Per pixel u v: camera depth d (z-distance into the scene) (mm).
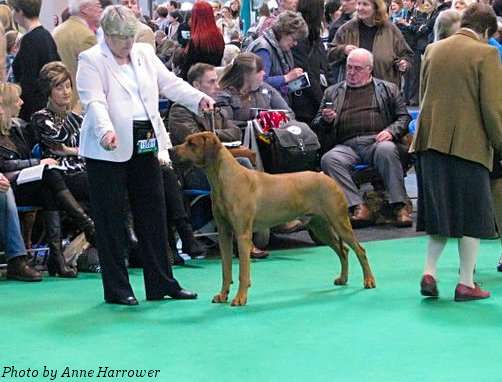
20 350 5172
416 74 18188
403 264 7680
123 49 6047
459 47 6195
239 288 6266
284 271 7441
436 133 6188
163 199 6387
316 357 4988
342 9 11617
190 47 9156
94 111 5922
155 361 4934
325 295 6527
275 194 6410
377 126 9523
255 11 21297
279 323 5730
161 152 6402
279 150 8297
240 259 6250
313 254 8227
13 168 7445
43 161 7406
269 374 4688
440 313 5988
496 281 7008
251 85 8594
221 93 8523
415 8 18125
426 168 6289
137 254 7641
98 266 7527
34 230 8078
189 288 6848
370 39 10219
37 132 7609
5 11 9914
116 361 4938
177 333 5504
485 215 6188
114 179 6145
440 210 6207
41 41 8148
